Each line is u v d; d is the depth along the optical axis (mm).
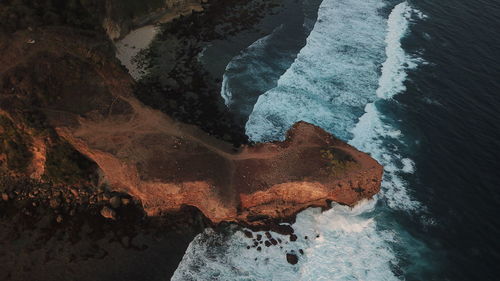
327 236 38219
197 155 40062
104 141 39438
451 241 37500
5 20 43031
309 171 39375
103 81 44312
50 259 34688
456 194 40875
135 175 37656
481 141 45625
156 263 35344
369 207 40344
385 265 36188
